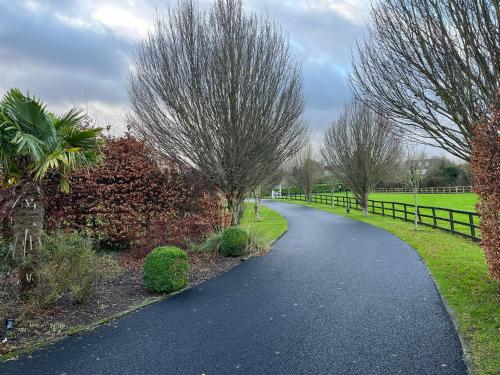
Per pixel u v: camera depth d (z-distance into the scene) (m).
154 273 6.70
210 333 4.85
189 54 11.07
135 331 4.94
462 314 5.37
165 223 10.62
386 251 11.00
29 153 5.47
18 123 5.50
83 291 5.95
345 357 4.09
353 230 16.72
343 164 25.73
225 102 11.02
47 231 9.27
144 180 10.53
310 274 8.22
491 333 4.61
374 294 6.54
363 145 24.28
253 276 8.17
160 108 11.69
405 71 6.08
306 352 4.24
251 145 11.35
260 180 12.78
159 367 3.92
